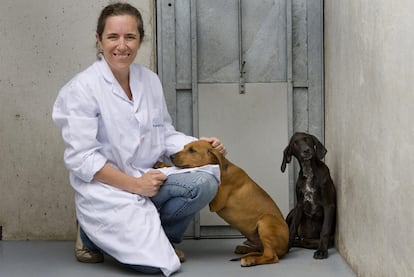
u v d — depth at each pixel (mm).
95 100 3756
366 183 3539
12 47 4629
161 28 4777
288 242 4215
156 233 3686
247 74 4816
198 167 3889
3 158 4691
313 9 4793
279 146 4824
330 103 4605
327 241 4246
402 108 2865
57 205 4715
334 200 4352
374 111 3361
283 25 4801
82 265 3986
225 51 4809
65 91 3811
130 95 3916
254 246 4266
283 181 4828
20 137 4676
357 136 3756
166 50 4793
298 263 4023
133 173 3869
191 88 4812
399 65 2902
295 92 4836
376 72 3311
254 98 4820
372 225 3406
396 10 2947
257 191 4203
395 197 2988
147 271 3701
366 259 3539
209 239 4805
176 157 3977
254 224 4156
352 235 3889
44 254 4297
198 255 4262
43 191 4707
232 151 4832
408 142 2777
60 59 4637
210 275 3727
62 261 4098
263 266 3943
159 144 4000
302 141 4227
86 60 4641
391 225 3055
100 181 3760
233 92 4816
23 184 4707
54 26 4625
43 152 4684
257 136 4824
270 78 4824
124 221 3670
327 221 4289
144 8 4660
